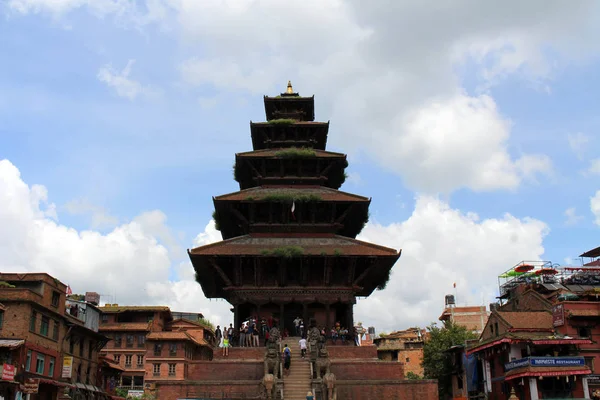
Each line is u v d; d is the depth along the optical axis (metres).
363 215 57.66
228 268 52.44
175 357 99.69
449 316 117.25
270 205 54.25
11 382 54.19
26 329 58.81
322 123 62.38
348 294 50.88
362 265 53.00
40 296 62.69
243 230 56.78
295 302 50.50
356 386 41.81
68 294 82.38
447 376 82.06
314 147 64.12
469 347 71.38
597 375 60.25
